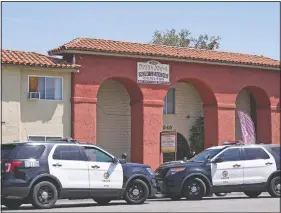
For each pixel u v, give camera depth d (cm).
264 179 1834
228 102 2886
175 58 2678
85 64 2462
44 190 1509
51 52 2488
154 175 1738
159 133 2644
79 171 1577
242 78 2945
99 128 2711
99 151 1642
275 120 3073
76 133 2408
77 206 1619
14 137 2264
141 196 1684
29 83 2333
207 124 2903
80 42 2550
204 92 2875
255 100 3139
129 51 2539
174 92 2997
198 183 1795
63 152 1568
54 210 1443
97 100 2711
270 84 3055
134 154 2661
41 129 2341
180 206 1483
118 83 2784
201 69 2805
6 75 2264
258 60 3066
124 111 2789
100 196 1612
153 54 2609
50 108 2370
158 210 1366
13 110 2269
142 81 2609
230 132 2883
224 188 1805
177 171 1811
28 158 1506
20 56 2373
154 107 2639
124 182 1658
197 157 1889
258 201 1617
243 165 1827
